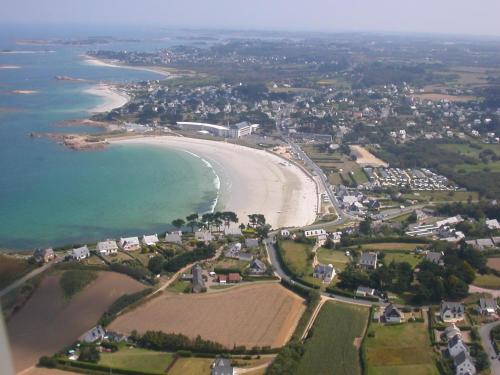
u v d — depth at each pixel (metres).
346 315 170.88
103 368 139.50
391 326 164.62
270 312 172.62
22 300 173.00
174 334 152.62
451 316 168.00
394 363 144.75
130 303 174.50
